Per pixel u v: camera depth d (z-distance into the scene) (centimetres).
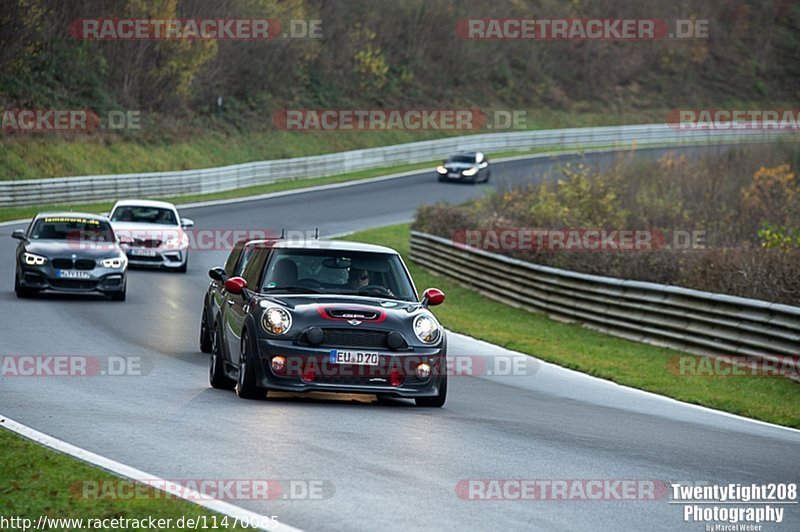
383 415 3909
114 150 18200
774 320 6047
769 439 3931
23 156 16375
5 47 18238
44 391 4153
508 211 12075
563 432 3759
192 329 6569
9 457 2872
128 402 3956
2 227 12369
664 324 7062
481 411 4212
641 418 4300
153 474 2761
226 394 4284
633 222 12538
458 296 9994
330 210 16425
